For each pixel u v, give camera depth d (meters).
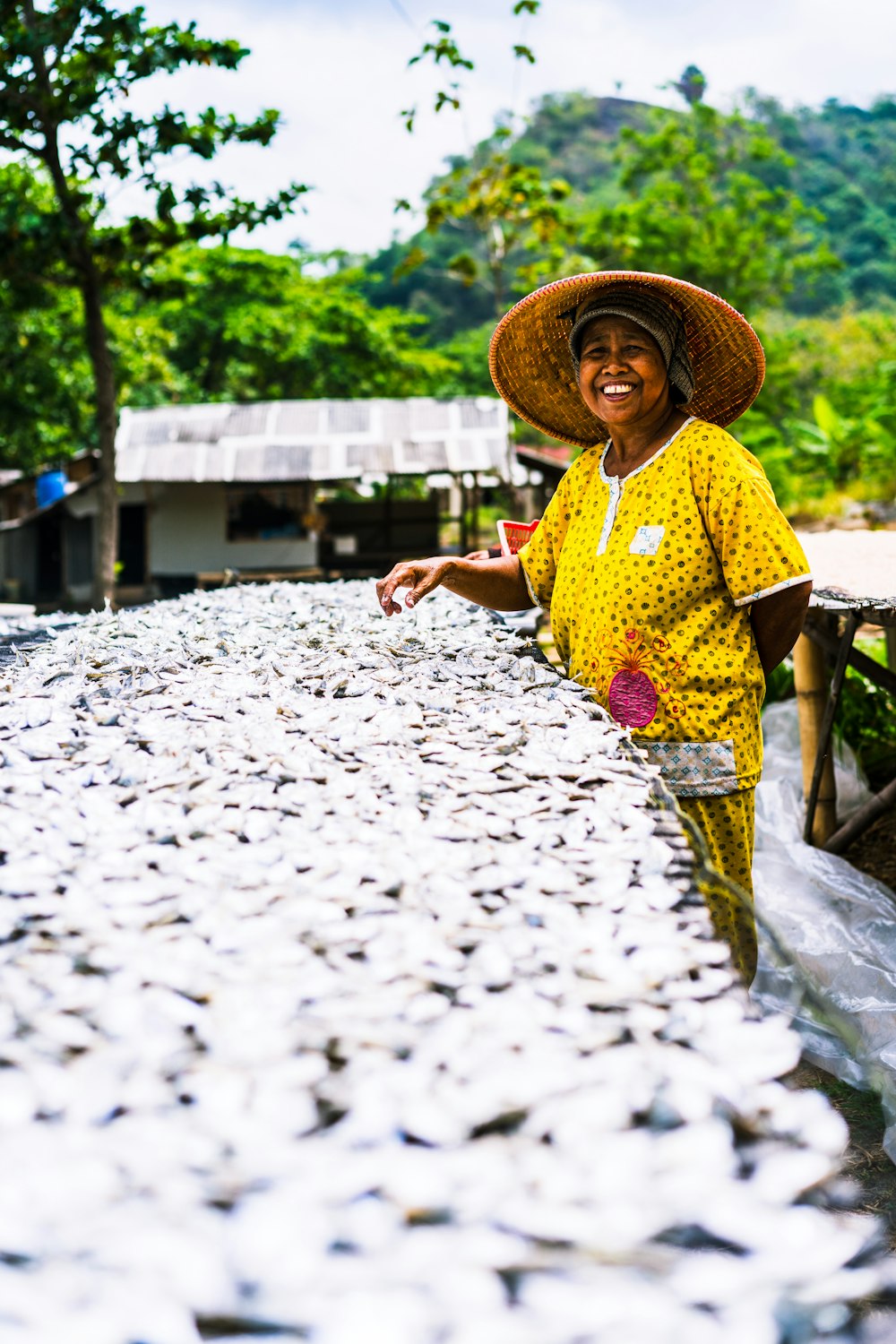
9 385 16.27
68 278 8.98
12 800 1.04
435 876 0.91
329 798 1.08
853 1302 0.59
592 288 1.97
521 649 1.86
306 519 14.72
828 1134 0.67
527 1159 0.62
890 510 13.05
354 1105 0.64
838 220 70.88
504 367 2.25
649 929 0.85
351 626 2.02
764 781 3.54
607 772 1.18
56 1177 0.58
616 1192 0.60
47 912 0.83
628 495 1.91
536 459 15.00
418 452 13.60
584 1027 0.72
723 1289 0.56
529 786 1.13
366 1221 0.57
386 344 26.03
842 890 2.89
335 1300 0.53
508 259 59.12
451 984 0.76
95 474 15.87
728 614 1.86
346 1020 0.71
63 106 7.85
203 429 14.23
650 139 26.94
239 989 0.74
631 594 1.85
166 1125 0.62
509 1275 0.55
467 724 1.35
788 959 0.97
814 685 3.51
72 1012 0.71
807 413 27.81
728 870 1.87
